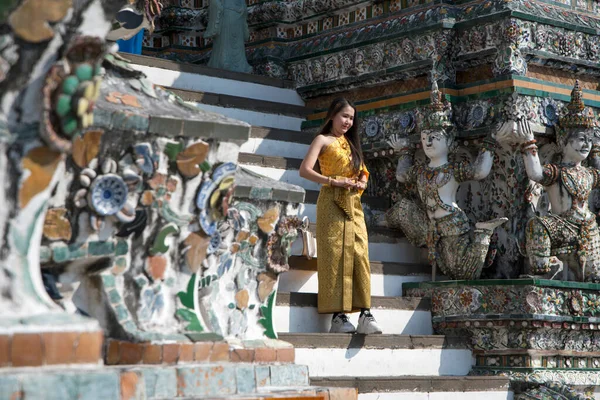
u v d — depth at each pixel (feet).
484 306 27.40
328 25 34.47
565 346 27.94
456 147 29.25
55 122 11.88
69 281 14.07
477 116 29.04
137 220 14.23
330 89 33.30
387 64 31.35
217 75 32.37
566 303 27.73
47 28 11.74
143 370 13.48
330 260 24.57
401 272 28.89
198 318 14.94
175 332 14.66
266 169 29.27
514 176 28.81
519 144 28.50
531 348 27.04
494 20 28.99
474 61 29.71
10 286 11.93
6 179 11.82
